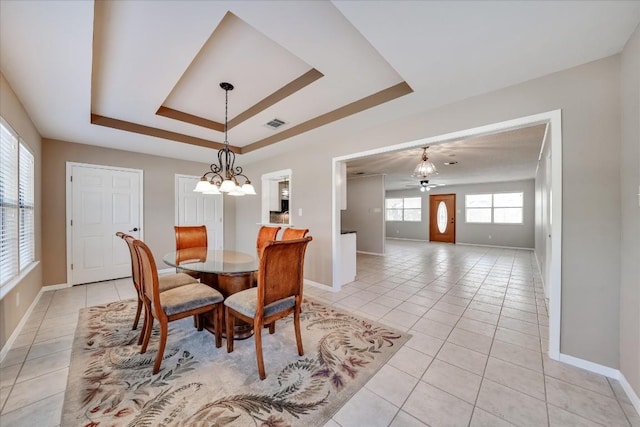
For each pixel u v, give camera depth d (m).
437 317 2.80
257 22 1.60
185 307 1.96
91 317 2.72
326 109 2.93
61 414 1.43
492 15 1.45
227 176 2.76
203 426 1.36
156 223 4.66
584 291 1.89
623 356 1.70
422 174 4.91
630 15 1.44
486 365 1.93
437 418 1.43
